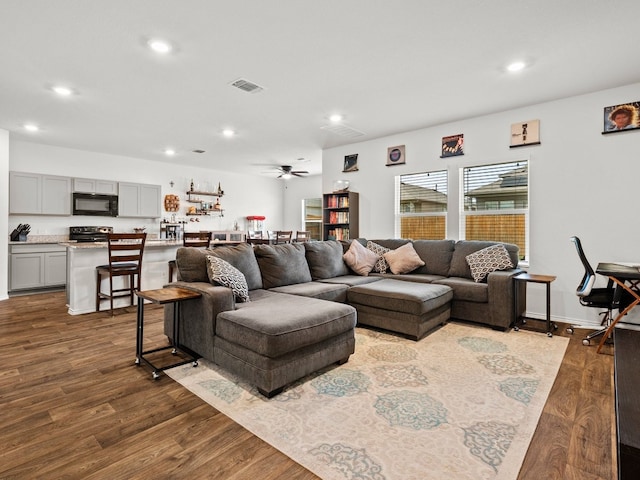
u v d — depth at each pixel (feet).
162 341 10.43
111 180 21.57
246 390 7.32
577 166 12.50
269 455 5.24
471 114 14.44
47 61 9.81
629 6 7.43
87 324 12.23
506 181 14.42
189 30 8.32
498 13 7.70
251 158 23.08
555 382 7.70
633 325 11.69
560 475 4.77
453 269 14.08
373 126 16.11
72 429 5.87
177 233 24.25
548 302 11.15
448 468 4.93
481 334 11.30
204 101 12.91
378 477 4.76
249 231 29.63
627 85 11.58
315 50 9.28
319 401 6.88
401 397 7.04
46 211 18.78
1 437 5.63
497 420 6.18
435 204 16.48
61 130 16.58
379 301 11.32
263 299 9.66
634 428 2.75
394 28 8.27
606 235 12.00
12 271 17.63
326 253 14.23
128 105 13.29
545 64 10.10
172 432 5.81
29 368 8.41
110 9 7.51
